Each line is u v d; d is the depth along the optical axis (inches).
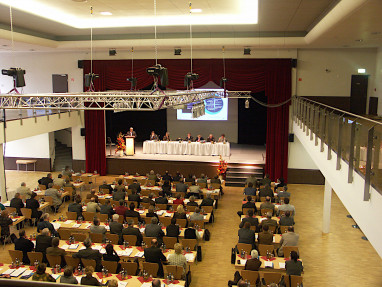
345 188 291.9
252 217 430.3
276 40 676.1
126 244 376.5
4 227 447.8
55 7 513.7
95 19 601.9
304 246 474.9
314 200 662.5
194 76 540.7
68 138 979.3
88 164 836.6
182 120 964.6
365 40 572.7
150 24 628.1
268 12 474.9
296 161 770.2
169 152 836.0
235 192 705.6
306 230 526.9
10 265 326.6
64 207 604.7
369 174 230.8
